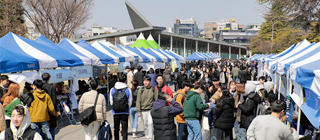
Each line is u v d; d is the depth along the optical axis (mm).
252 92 4895
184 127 5328
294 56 7426
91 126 5164
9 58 6336
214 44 58281
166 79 14312
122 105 5539
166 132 4547
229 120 4988
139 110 5871
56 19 24219
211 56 41156
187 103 5016
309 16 18266
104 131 4945
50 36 24938
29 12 23828
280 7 19172
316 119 3971
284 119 3783
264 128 3279
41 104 4848
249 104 4793
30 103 4742
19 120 3246
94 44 13289
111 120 8500
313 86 4105
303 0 17469
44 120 4879
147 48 20719
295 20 19562
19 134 3266
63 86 9336
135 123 6438
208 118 5430
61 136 6715
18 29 27375
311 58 5520
